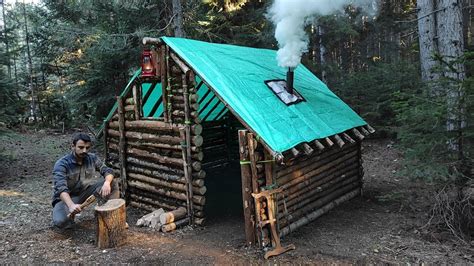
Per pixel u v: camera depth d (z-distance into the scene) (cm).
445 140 532
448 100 528
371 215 628
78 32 1087
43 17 1395
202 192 585
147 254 488
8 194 771
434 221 574
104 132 738
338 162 677
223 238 545
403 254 468
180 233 567
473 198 580
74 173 573
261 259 470
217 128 993
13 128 1720
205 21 1266
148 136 645
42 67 1919
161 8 1195
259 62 711
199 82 702
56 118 2033
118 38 1070
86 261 463
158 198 656
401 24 1596
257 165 501
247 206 503
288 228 545
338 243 512
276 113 562
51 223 599
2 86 980
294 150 505
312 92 719
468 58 544
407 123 657
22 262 455
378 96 1209
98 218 500
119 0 1109
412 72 1185
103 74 1138
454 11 851
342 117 693
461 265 432
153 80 638
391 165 964
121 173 700
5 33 1107
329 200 659
